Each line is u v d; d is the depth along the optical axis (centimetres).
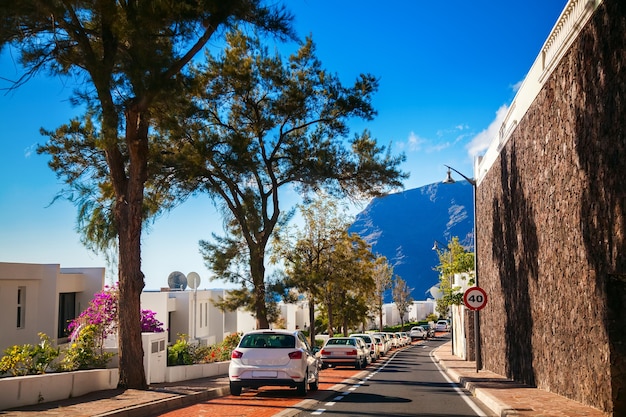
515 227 2212
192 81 1716
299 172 2989
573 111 1448
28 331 2453
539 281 1858
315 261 4569
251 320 5584
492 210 2755
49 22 1537
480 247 3281
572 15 1436
